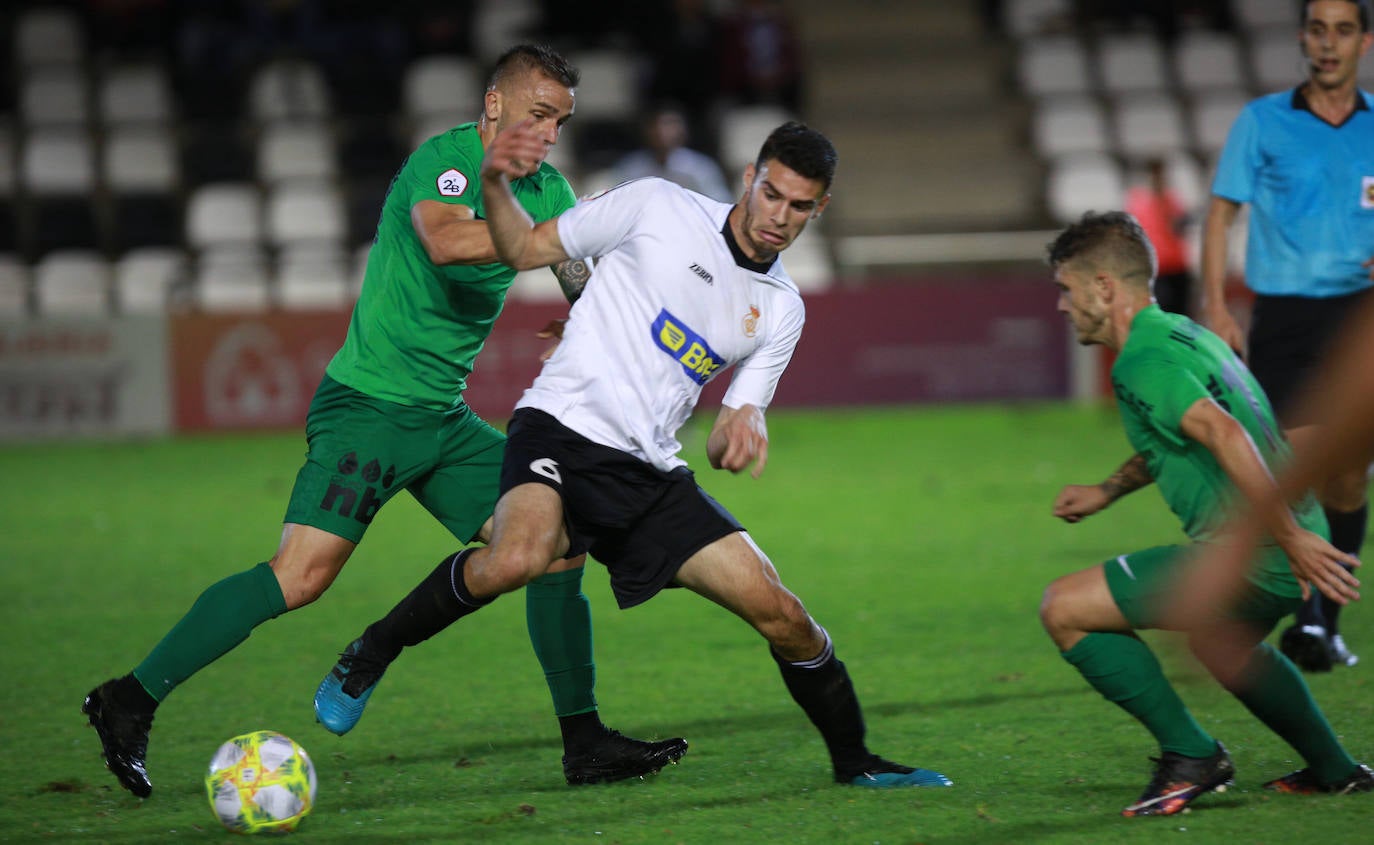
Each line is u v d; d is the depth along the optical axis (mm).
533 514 13133
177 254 59125
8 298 55938
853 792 13727
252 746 12781
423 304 14445
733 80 63781
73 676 19500
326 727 13797
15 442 49031
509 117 14516
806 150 12672
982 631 21266
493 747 15766
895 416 51031
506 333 49375
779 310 13617
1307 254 18547
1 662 20344
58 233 60125
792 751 15344
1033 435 45531
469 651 20500
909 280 52312
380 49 65125
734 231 13281
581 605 14484
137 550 29531
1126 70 68375
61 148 61250
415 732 16422
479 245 13539
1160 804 12641
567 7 67188
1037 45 69125
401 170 14781
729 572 13281
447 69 65312
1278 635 20641
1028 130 66625
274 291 57406
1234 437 11703
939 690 17891
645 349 13398
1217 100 66438
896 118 67000
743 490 36781
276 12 64875
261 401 50094
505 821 13031
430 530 32000
